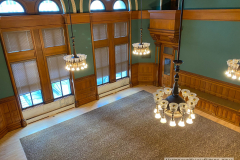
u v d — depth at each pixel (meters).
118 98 7.77
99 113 6.66
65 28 6.16
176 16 6.48
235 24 5.38
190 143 5.00
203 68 6.56
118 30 7.69
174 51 7.49
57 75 6.48
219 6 5.63
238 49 5.48
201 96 6.44
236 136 5.22
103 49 7.45
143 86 8.90
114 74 8.17
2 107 5.49
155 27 7.34
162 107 2.78
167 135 5.35
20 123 5.95
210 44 6.14
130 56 8.36
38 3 5.54
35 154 4.83
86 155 4.72
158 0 7.64
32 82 5.96
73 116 6.52
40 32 5.71
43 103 6.42
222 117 6.00
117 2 7.36
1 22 4.97
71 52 6.44
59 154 4.79
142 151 4.78
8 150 5.01
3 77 5.33
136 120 6.15
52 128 5.88
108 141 5.20
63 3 5.81
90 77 7.23
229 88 5.95
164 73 8.38
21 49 5.52
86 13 6.27
